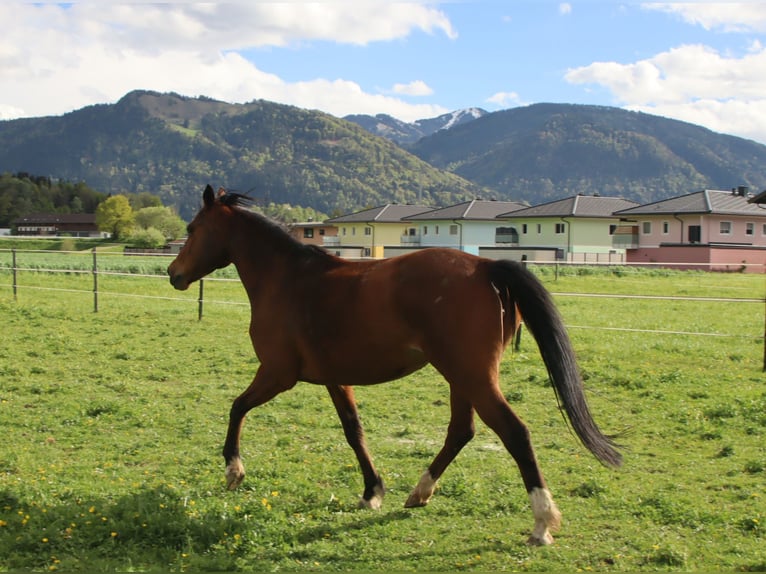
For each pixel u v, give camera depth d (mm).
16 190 156000
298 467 6117
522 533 4707
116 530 4570
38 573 4012
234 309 18047
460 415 5082
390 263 4953
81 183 176000
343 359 4965
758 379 9867
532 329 4570
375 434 7383
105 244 87625
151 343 12961
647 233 55594
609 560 4258
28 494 5184
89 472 5969
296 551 4414
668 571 4082
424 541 4590
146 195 154750
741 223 53156
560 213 58469
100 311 17297
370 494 5301
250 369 10648
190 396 9000
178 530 4586
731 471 5992
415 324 4668
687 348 12477
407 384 9867
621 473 6012
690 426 7422
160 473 6000
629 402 8641
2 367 10375
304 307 5137
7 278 27266
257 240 5688
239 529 4648
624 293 23391
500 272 4629
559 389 4473
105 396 8930
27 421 7570
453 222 64062
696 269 42594
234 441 5391
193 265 6121
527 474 4367
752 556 4270
